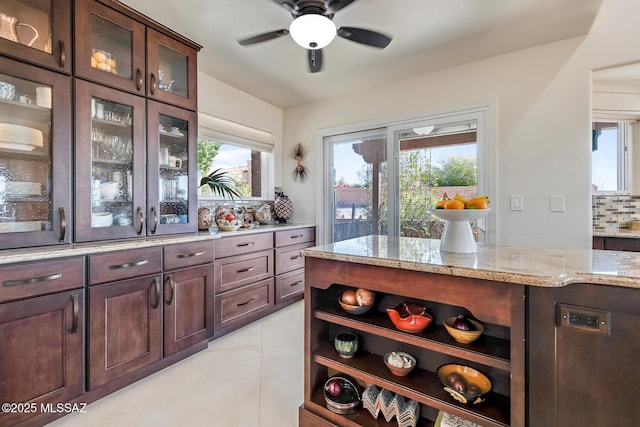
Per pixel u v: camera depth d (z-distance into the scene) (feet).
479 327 4.03
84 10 5.91
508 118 8.56
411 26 7.24
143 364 6.33
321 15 5.63
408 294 4.11
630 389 3.02
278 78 10.22
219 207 10.23
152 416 5.22
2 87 5.18
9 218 5.37
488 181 8.80
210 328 7.86
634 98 9.81
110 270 5.80
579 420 3.21
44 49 5.48
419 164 10.18
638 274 3.17
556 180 7.98
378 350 5.09
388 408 4.44
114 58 6.54
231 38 7.82
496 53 8.54
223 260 8.54
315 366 5.12
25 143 5.38
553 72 8.01
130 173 6.78
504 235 8.59
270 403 5.62
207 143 10.68
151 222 7.10
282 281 10.75
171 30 7.40
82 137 5.92
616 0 7.40
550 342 3.29
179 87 7.86
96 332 5.59
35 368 4.86
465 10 6.66
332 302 5.46
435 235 9.96
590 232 7.66
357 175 11.69
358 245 5.56
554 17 6.92
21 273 4.72
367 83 10.59
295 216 13.00
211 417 5.23
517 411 3.42
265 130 12.41
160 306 6.67
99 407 5.44
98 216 6.34
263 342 8.18
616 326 3.06
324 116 12.18
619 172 10.36
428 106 9.84
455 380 4.05
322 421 4.75
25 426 4.76
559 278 3.13
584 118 7.70
